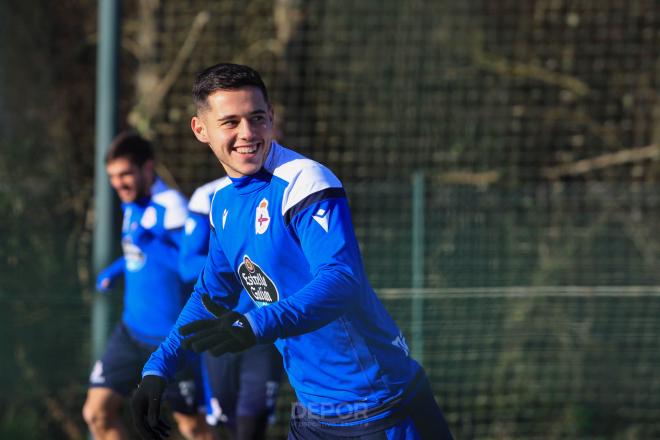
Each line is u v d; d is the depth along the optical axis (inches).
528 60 1163.9
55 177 1117.1
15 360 936.3
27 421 954.7
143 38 1147.9
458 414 946.1
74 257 979.9
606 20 1166.3
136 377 746.8
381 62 1141.7
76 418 967.6
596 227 973.2
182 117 1130.7
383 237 923.4
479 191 943.0
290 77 1138.0
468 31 1154.0
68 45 1157.7
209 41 1149.7
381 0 1144.2
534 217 959.6
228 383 738.8
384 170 1130.7
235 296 450.3
